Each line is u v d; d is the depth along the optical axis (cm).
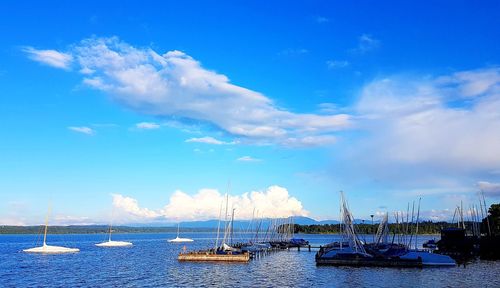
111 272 10012
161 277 9069
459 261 11756
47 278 9019
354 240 11581
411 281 8300
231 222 18488
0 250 19238
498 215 17088
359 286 7794
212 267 10994
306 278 8838
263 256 14962
